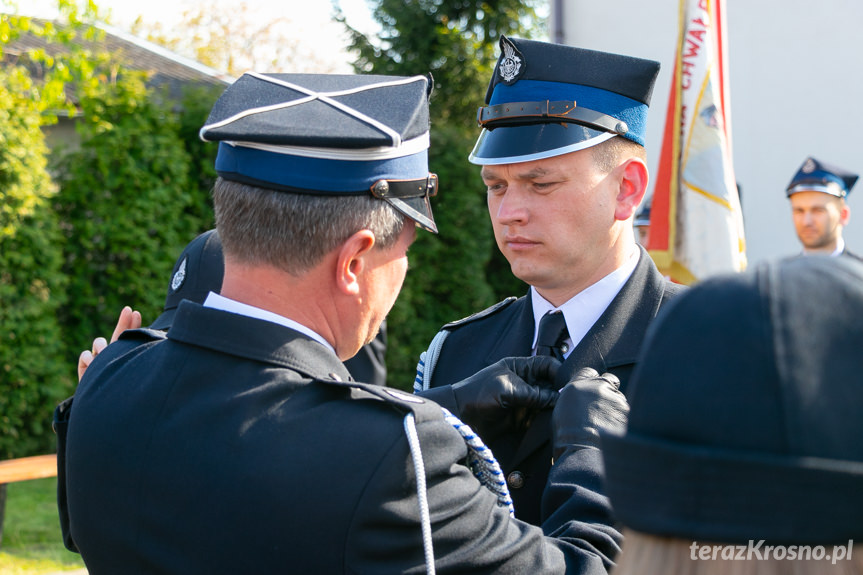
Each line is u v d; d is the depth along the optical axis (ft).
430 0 36.76
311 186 3.37
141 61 40.68
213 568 3.13
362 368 9.79
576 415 4.10
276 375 3.29
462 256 25.04
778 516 1.73
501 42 4.85
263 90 3.67
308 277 3.46
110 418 3.46
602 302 4.89
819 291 1.79
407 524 3.11
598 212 4.66
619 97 4.67
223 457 3.16
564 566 3.42
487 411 4.53
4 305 18.10
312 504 3.05
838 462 1.72
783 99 16.63
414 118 3.62
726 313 1.83
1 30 19.21
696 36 7.54
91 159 19.67
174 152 20.07
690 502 1.81
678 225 7.61
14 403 18.42
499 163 4.63
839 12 15.90
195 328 3.46
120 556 3.37
